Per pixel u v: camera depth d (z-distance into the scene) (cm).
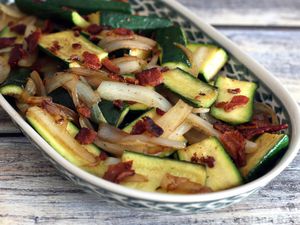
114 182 32
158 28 44
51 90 38
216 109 38
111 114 36
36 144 34
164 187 32
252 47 50
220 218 35
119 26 43
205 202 31
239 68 42
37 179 36
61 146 35
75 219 34
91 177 31
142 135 35
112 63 39
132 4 49
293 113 37
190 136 37
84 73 38
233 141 36
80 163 34
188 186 32
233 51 43
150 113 37
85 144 35
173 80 39
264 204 36
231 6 55
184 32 46
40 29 43
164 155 35
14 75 39
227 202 32
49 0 45
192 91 38
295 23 54
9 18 45
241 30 52
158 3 48
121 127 37
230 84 41
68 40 41
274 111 39
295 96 46
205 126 37
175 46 42
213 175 34
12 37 43
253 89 40
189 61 41
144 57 42
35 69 41
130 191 31
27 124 35
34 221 34
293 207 37
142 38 42
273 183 38
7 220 34
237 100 39
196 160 35
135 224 35
